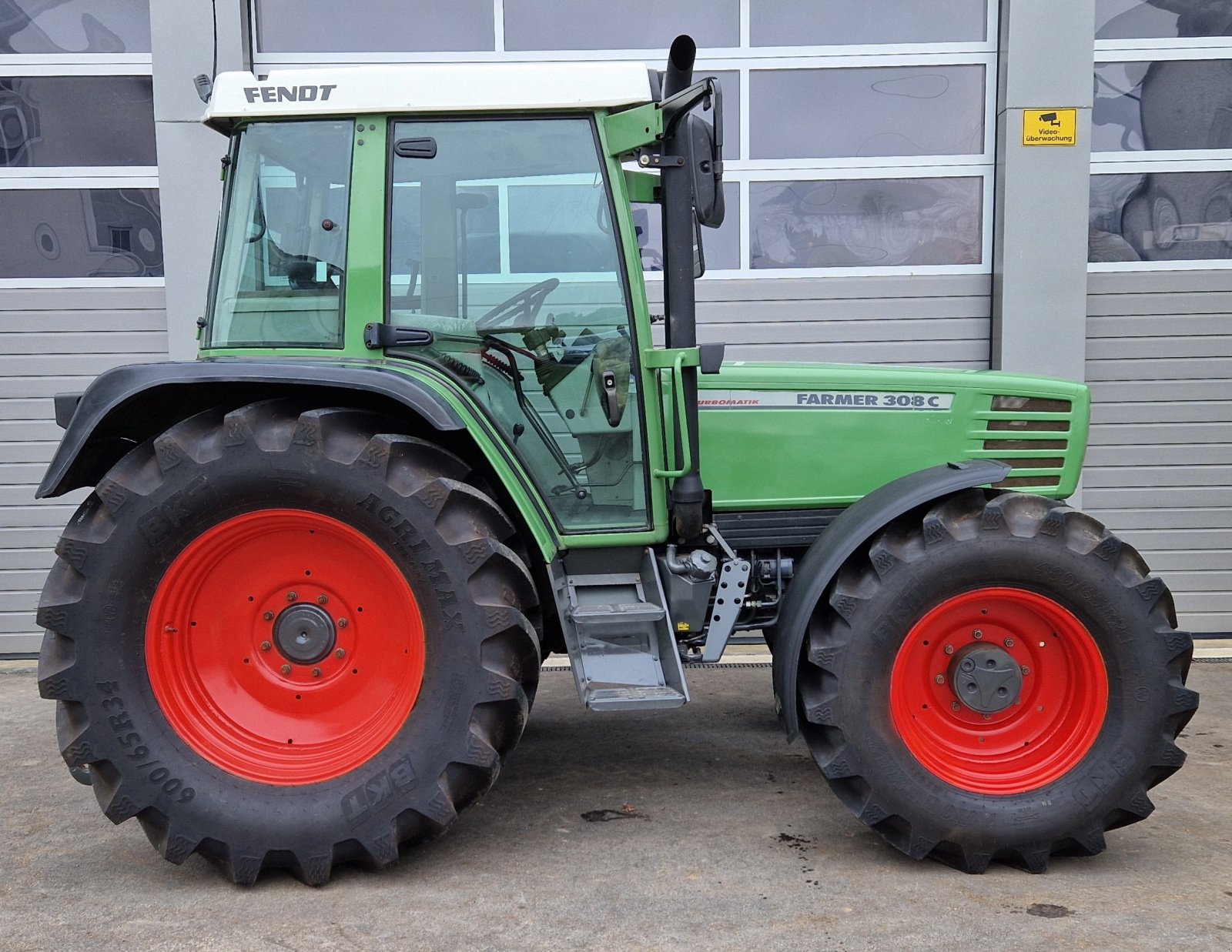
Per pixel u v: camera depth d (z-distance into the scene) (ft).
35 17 15.96
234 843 8.02
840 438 10.00
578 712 13.47
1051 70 15.78
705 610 9.29
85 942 7.29
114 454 9.39
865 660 8.32
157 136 15.67
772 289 16.62
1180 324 16.49
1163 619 8.36
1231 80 16.28
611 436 9.25
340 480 7.98
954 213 16.56
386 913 7.71
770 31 16.34
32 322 16.26
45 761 11.50
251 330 8.86
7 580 16.42
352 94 8.69
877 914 7.61
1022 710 8.73
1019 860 8.48
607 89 8.77
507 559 8.16
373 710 8.51
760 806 9.96
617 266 9.07
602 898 7.91
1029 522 8.37
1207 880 8.23
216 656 8.55
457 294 9.01
